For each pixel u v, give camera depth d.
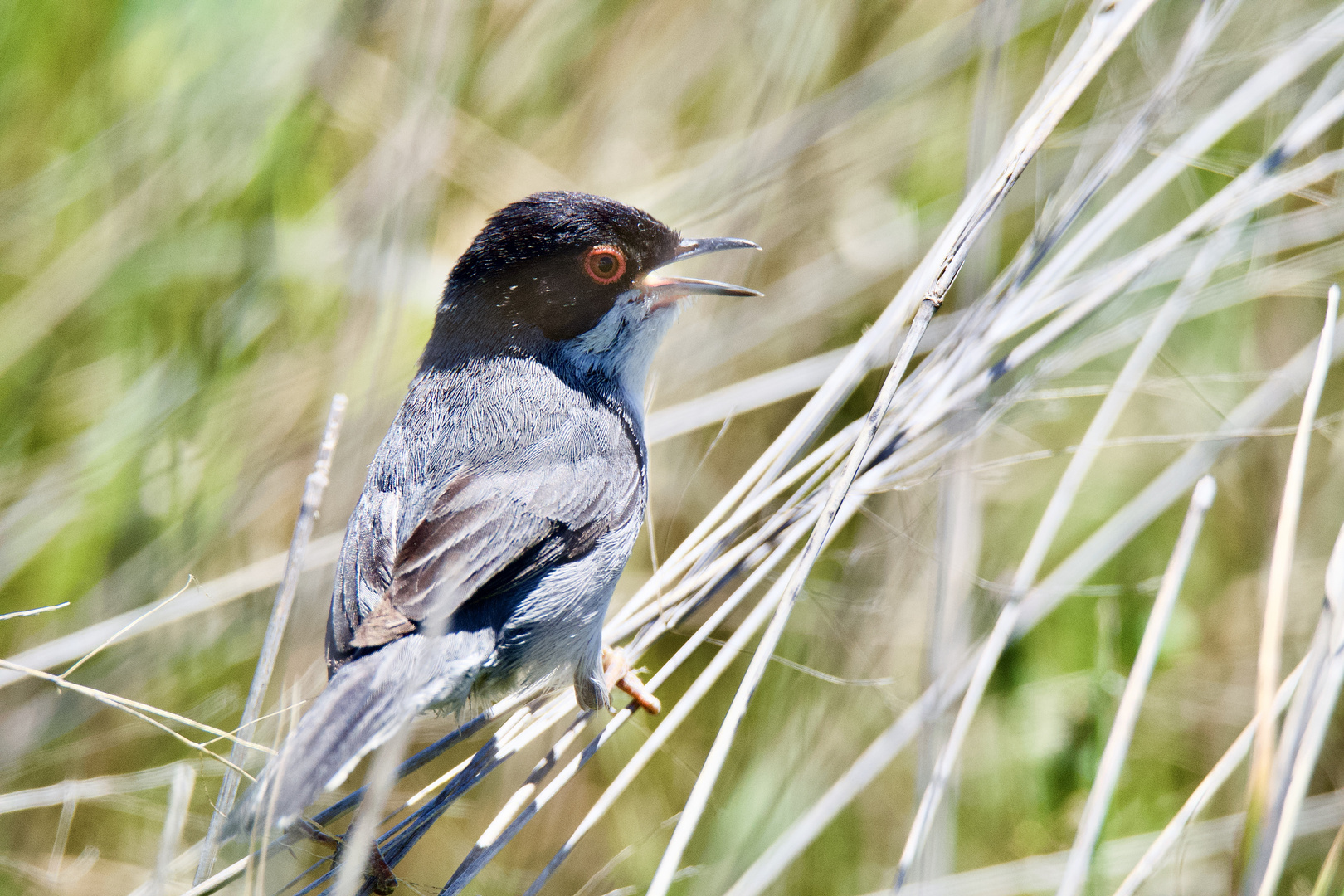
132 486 10.55
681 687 10.73
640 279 8.88
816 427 8.47
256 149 11.41
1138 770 9.99
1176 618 10.82
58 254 11.43
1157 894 9.21
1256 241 10.25
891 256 11.60
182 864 8.06
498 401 8.27
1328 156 8.69
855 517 10.88
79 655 9.52
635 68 12.02
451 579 7.15
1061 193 9.01
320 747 6.29
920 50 11.52
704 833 10.13
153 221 11.07
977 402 8.73
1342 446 10.97
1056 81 8.31
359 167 11.47
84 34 11.38
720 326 11.58
